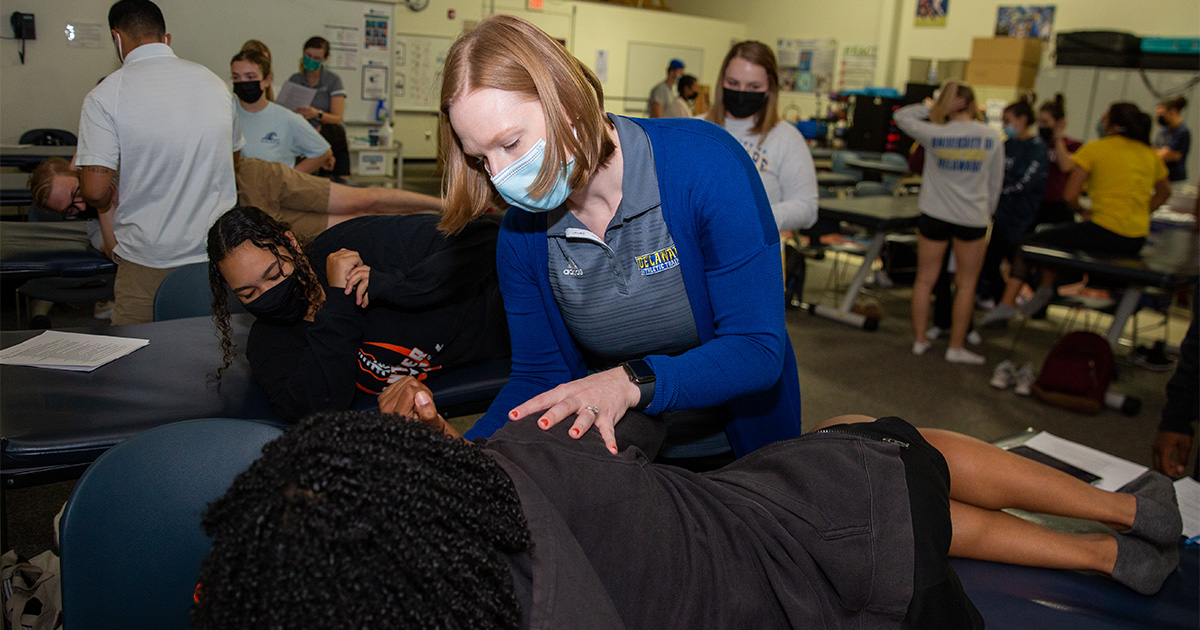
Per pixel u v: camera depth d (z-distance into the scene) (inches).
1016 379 160.2
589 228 45.4
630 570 29.8
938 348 188.1
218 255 65.0
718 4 469.1
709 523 33.2
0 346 76.8
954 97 163.8
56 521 50.4
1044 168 201.5
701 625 30.4
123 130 95.7
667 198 43.6
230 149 103.7
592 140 37.6
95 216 142.6
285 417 65.7
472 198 41.4
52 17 204.7
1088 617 52.9
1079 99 288.4
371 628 21.0
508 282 50.3
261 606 21.0
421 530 23.3
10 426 59.4
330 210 104.7
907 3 377.7
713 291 45.5
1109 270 141.2
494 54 35.6
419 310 72.6
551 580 26.1
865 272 201.9
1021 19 335.9
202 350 78.1
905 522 34.7
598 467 31.5
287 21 231.1
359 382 72.7
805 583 33.0
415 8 370.9
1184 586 58.6
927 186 172.9
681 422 56.8
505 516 26.8
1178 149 242.5
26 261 110.4
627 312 47.2
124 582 45.8
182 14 216.7
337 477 22.9
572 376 52.7
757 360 43.4
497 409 48.8
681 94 317.1
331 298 68.5
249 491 23.6
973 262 171.0
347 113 249.4
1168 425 83.0
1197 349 79.9
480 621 23.4
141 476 46.3
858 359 176.7
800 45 426.3
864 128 323.3
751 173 44.5
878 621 33.9
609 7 418.3
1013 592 54.8
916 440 41.6
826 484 35.9
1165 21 295.6
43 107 209.9
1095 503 55.8
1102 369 149.2
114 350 76.3
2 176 160.6
